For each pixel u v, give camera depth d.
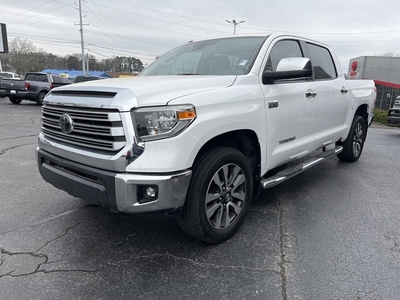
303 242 3.05
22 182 4.64
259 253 2.86
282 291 2.37
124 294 2.32
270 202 4.02
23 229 3.24
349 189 4.54
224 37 4.08
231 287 2.41
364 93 5.80
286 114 3.58
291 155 3.81
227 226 3.03
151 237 3.12
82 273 2.55
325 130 4.61
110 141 2.45
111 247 2.93
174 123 2.44
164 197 2.44
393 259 2.78
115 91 2.48
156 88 2.59
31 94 17.19
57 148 2.84
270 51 3.58
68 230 3.24
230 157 2.89
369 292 2.36
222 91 2.85
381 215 3.68
